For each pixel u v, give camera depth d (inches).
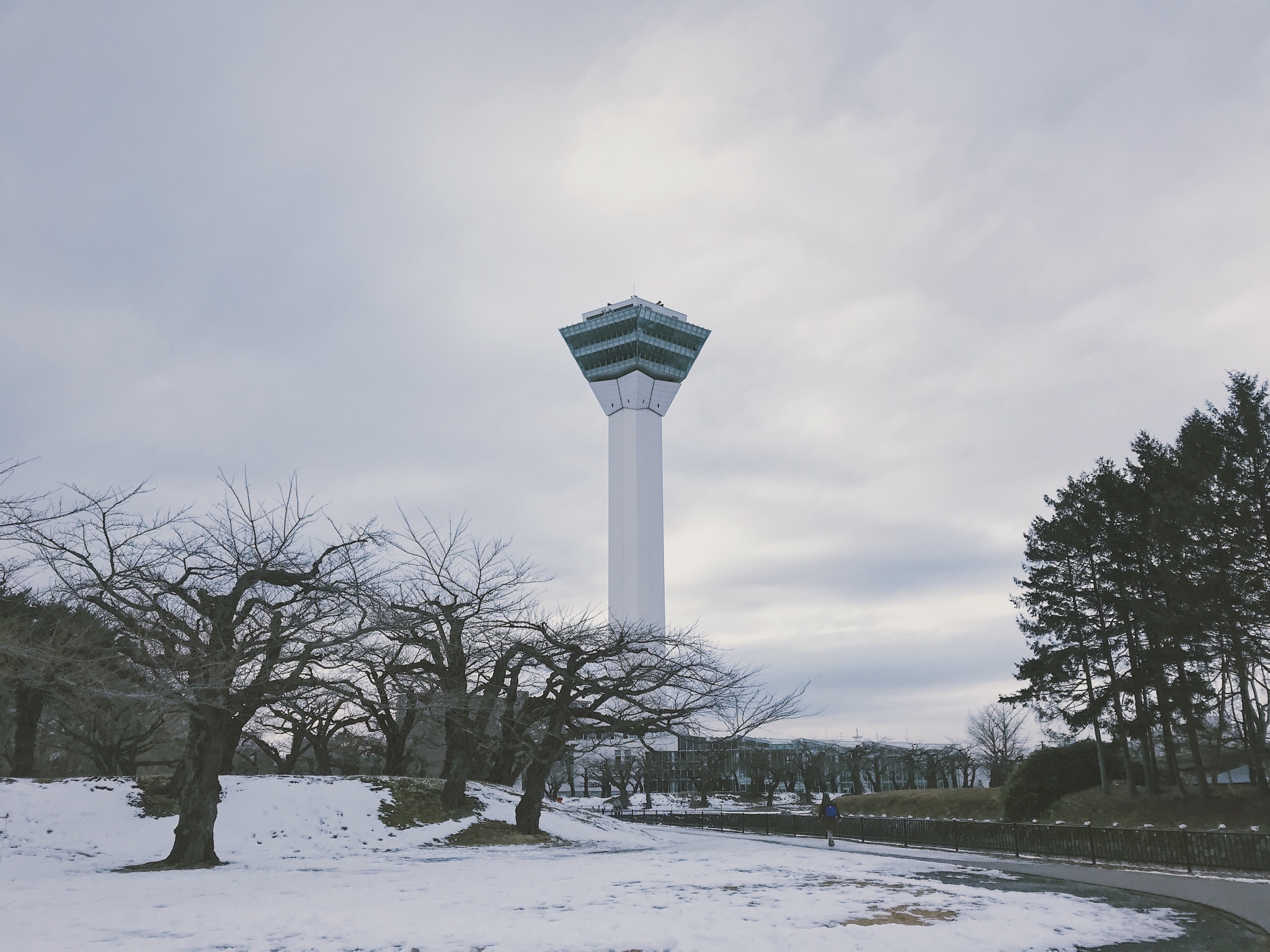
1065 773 1850.4
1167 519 1498.5
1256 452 1396.4
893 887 695.1
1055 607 1776.6
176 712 1002.1
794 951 433.1
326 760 1913.1
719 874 809.5
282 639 970.7
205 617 984.3
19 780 1237.1
